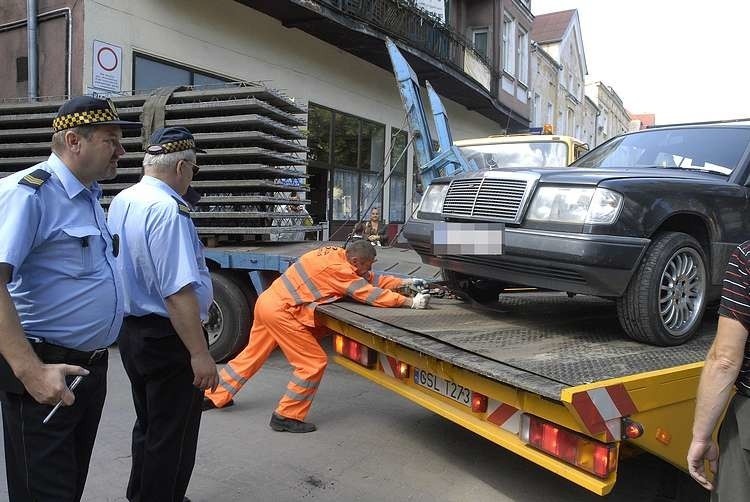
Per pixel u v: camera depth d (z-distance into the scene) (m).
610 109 45.84
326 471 3.79
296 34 13.12
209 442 4.16
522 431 2.89
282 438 4.28
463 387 3.29
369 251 4.39
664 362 2.91
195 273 2.73
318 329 4.54
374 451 4.11
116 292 2.45
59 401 2.07
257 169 6.02
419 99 6.79
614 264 3.16
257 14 12.03
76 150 2.29
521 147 7.62
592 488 2.53
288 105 6.43
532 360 2.88
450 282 4.56
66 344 2.30
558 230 3.34
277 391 5.28
